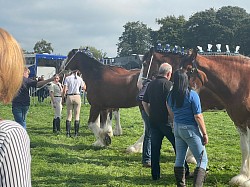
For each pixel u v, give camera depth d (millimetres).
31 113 18828
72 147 9398
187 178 6367
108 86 9344
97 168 7145
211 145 9891
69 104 10945
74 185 5934
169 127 5938
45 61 36156
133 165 7461
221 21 60750
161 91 5867
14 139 1413
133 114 19625
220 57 5977
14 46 1519
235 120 5883
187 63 5895
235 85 5758
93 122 9578
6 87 1497
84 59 9969
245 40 57812
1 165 1369
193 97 4949
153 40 71812
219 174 6688
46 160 7770
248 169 5949
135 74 9234
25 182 1407
